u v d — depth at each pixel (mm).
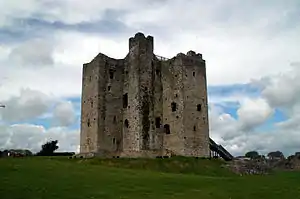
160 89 85562
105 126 82188
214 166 75812
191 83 83250
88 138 83125
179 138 79875
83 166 57781
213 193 42000
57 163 57969
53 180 43812
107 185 43312
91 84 85438
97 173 51312
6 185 39438
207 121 83688
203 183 48469
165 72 85750
